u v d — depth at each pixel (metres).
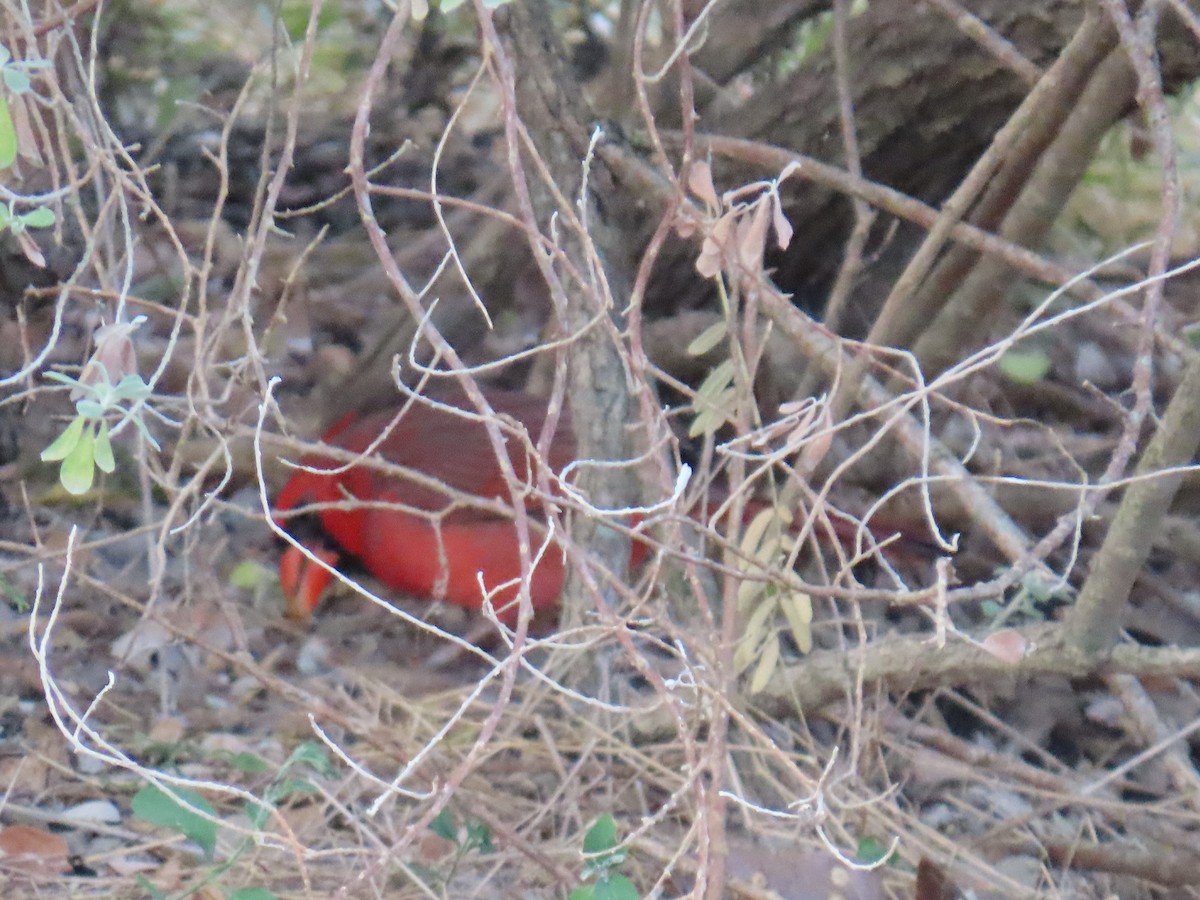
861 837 5.68
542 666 6.97
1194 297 10.15
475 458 6.94
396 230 10.63
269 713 6.73
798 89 8.09
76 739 3.91
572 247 6.50
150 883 4.99
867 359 5.28
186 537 6.95
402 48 10.56
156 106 10.63
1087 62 5.39
